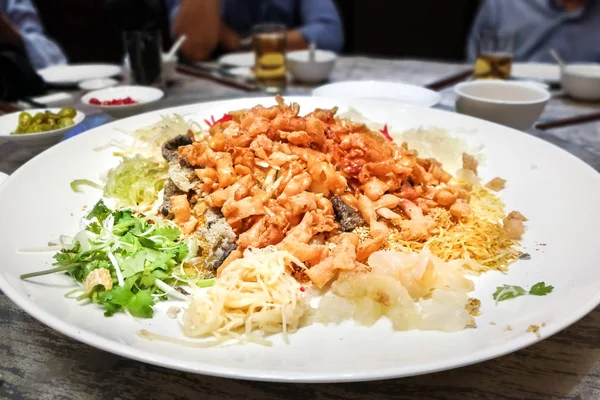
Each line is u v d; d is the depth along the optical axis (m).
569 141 0.60
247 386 0.27
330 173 0.41
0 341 0.30
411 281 0.32
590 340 0.30
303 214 0.38
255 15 1.29
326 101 0.61
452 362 0.24
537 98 0.60
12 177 0.40
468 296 0.32
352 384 0.27
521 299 0.31
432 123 0.57
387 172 0.42
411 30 1.87
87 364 0.29
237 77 0.89
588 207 0.38
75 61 1.75
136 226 0.37
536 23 1.21
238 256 0.35
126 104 0.65
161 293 0.32
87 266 0.32
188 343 0.27
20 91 0.76
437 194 0.43
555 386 0.27
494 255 0.36
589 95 0.75
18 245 0.34
